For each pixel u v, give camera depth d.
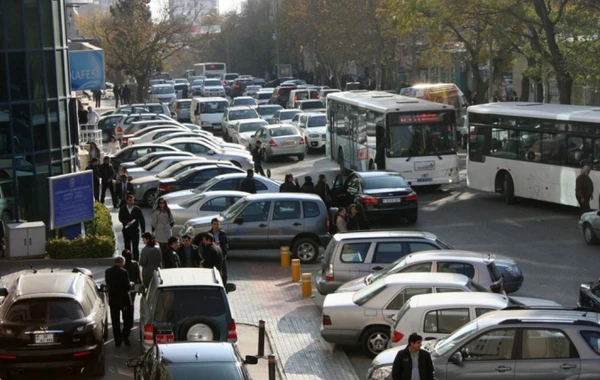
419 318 14.67
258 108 63.19
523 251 24.23
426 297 15.13
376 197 28.00
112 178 32.78
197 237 23.45
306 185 28.88
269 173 37.75
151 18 79.19
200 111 59.97
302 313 19.52
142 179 33.50
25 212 26.00
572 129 28.27
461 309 14.64
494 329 12.77
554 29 40.09
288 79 94.56
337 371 15.66
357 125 37.00
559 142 28.94
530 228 27.44
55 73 26.52
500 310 13.70
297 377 15.36
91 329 14.42
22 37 25.52
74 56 37.88
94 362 14.75
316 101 59.75
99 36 76.00
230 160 39.97
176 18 79.31
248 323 18.77
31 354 14.09
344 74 93.12
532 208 31.03
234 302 20.50
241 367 11.36
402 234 19.70
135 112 59.84
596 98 50.22
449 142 33.53
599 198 27.16
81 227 25.59
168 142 40.34
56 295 14.52
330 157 42.06
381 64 67.62
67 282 15.22
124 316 17.19
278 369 15.56
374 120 34.44
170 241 19.09
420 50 63.06
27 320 14.23
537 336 12.63
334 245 19.61
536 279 21.19
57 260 23.84
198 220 24.58
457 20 41.12
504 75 63.50
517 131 30.89
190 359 11.39
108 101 89.81
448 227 28.11
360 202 28.09
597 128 27.25
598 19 38.09
